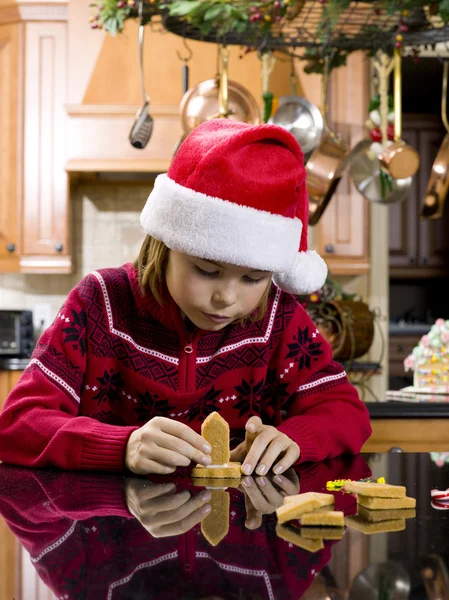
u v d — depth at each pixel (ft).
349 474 3.50
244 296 3.56
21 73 11.24
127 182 12.35
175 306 4.11
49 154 11.23
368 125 7.83
